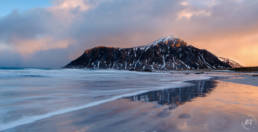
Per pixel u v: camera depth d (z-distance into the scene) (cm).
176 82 1938
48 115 525
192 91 1095
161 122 428
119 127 398
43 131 390
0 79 2194
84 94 982
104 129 388
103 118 478
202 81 2061
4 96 913
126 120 454
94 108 610
